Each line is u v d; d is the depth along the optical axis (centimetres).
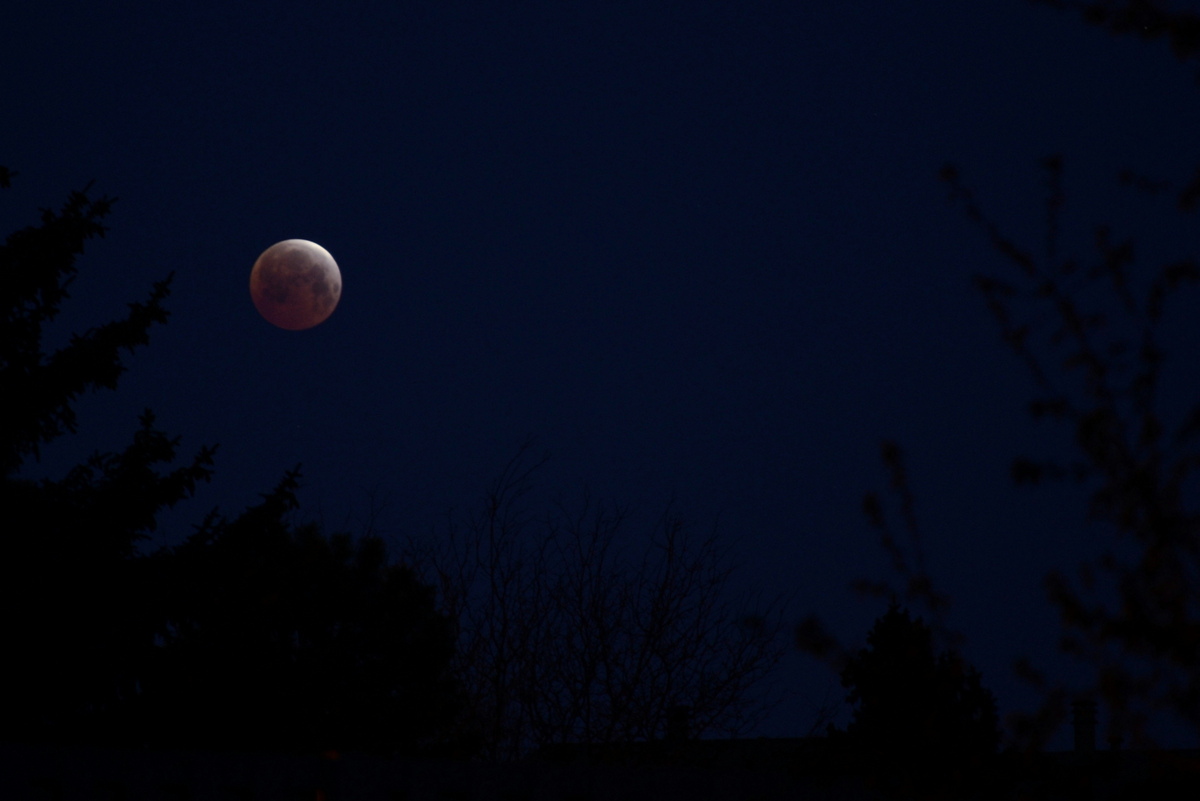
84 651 1094
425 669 1258
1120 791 334
